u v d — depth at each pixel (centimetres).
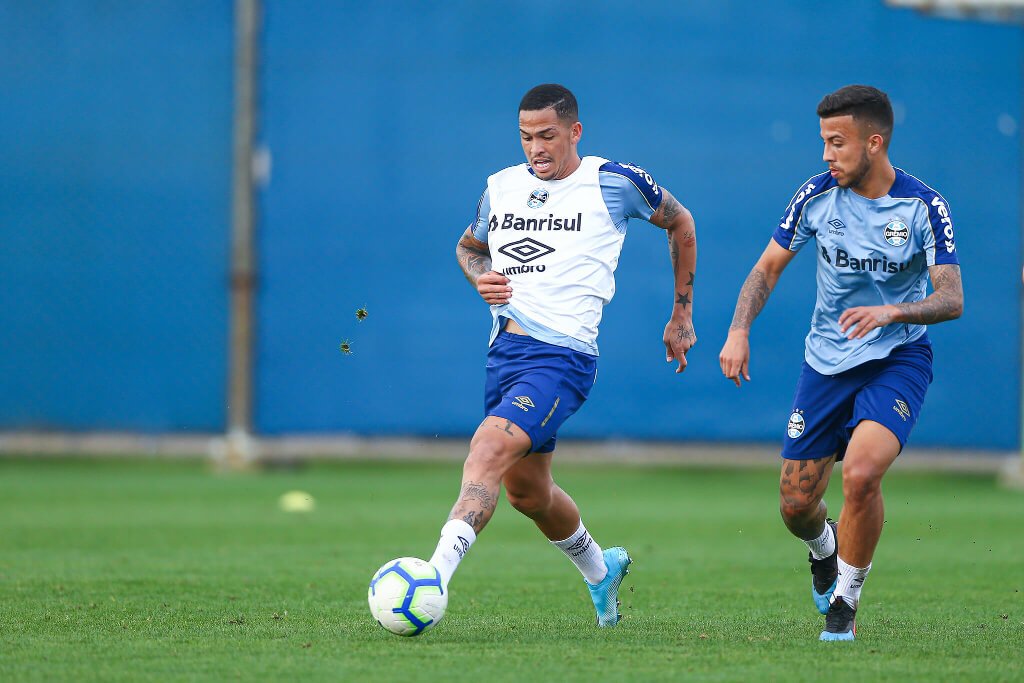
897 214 1973
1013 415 5669
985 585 2631
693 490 5319
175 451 5991
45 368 5994
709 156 5634
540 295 1988
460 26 5706
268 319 5872
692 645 1814
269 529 3691
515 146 5700
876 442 1892
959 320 5647
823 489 2103
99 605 2220
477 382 5759
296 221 5834
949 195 5606
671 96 5634
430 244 5762
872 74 5609
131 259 5941
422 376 5788
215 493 4928
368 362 5819
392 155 5766
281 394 5881
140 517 4025
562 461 5694
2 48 5925
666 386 5656
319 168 5809
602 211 2016
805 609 2280
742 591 2539
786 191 5631
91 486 5216
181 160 5897
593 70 5644
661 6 5622
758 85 5628
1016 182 5616
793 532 2155
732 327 2055
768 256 2091
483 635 1903
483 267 2136
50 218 5956
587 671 1585
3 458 6712
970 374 5666
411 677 1536
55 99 5925
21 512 4172
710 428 5656
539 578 2694
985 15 5584
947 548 3350
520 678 1533
